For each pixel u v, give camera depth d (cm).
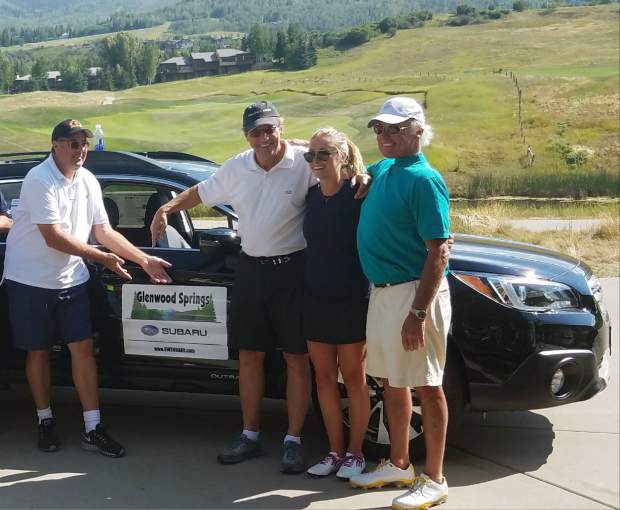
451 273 442
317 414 478
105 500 399
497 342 435
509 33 18400
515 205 2888
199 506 395
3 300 470
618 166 5756
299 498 407
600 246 1333
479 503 407
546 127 6919
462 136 6800
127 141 5691
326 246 409
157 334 460
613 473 450
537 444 497
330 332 413
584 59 13938
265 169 424
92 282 463
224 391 466
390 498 408
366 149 5244
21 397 573
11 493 405
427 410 396
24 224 441
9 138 5425
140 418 529
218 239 444
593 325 448
